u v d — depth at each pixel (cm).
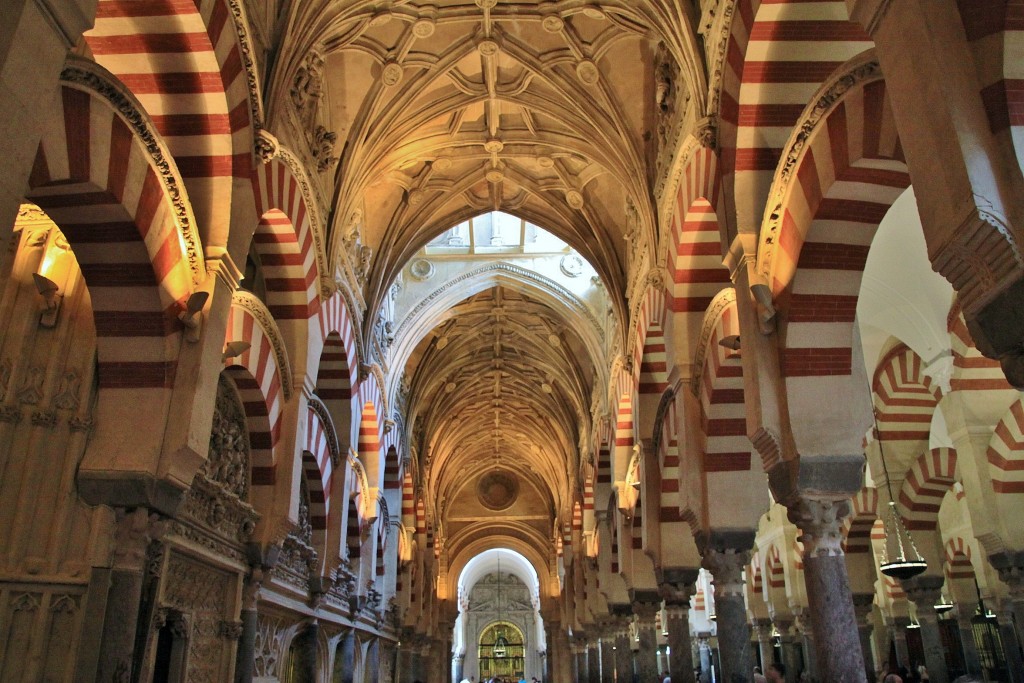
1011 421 922
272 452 906
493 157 1306
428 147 1245
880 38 391
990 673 1389
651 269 1036
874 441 1342
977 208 321
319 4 862
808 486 597
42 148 500
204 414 654
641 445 1163
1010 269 323
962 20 348
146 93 705
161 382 634
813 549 592
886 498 1316
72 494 612
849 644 564
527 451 2961
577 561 2338
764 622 1845
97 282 626
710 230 896
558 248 1795
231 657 836
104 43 675
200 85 702
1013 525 895
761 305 630
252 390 869
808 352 623
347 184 1086
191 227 656
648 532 1116
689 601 1089
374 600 1700
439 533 2975
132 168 580
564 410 2366
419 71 1095
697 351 927
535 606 4500
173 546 690
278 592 1007
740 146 689
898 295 1051
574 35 1032
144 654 609
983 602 1446
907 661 1491
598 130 1110
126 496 607
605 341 1716
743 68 669
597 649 2058
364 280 1334
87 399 634
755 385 632
